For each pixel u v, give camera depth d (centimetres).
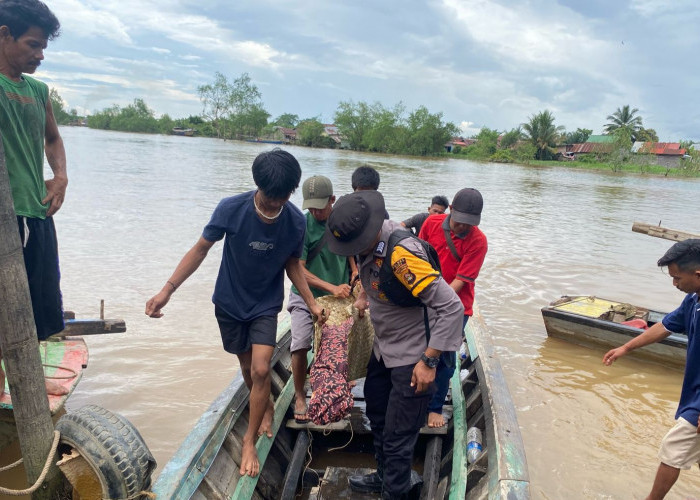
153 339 634
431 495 321
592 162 6925
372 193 281
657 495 350
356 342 352
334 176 2764
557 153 7812
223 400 339
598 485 434
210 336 652
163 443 446
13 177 304
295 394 402
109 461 237
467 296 396
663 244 1455
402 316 289
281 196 281
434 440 376
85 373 552
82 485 245
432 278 263
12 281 230
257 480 319
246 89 9125
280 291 329
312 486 368
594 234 1562
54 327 349
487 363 427
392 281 272
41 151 322
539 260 1172
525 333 752
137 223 1213
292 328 383
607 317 726
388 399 321
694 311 337
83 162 2639
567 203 2362
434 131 6900
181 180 2086
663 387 611
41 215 323
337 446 412
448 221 399
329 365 338
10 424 361
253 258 306
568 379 617
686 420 331
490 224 1634
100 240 1045
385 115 7231
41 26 290
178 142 6222
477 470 311
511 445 307
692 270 325
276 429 362
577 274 1077
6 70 296
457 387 429
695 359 333
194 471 280
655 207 2372
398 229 278
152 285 807
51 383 362
